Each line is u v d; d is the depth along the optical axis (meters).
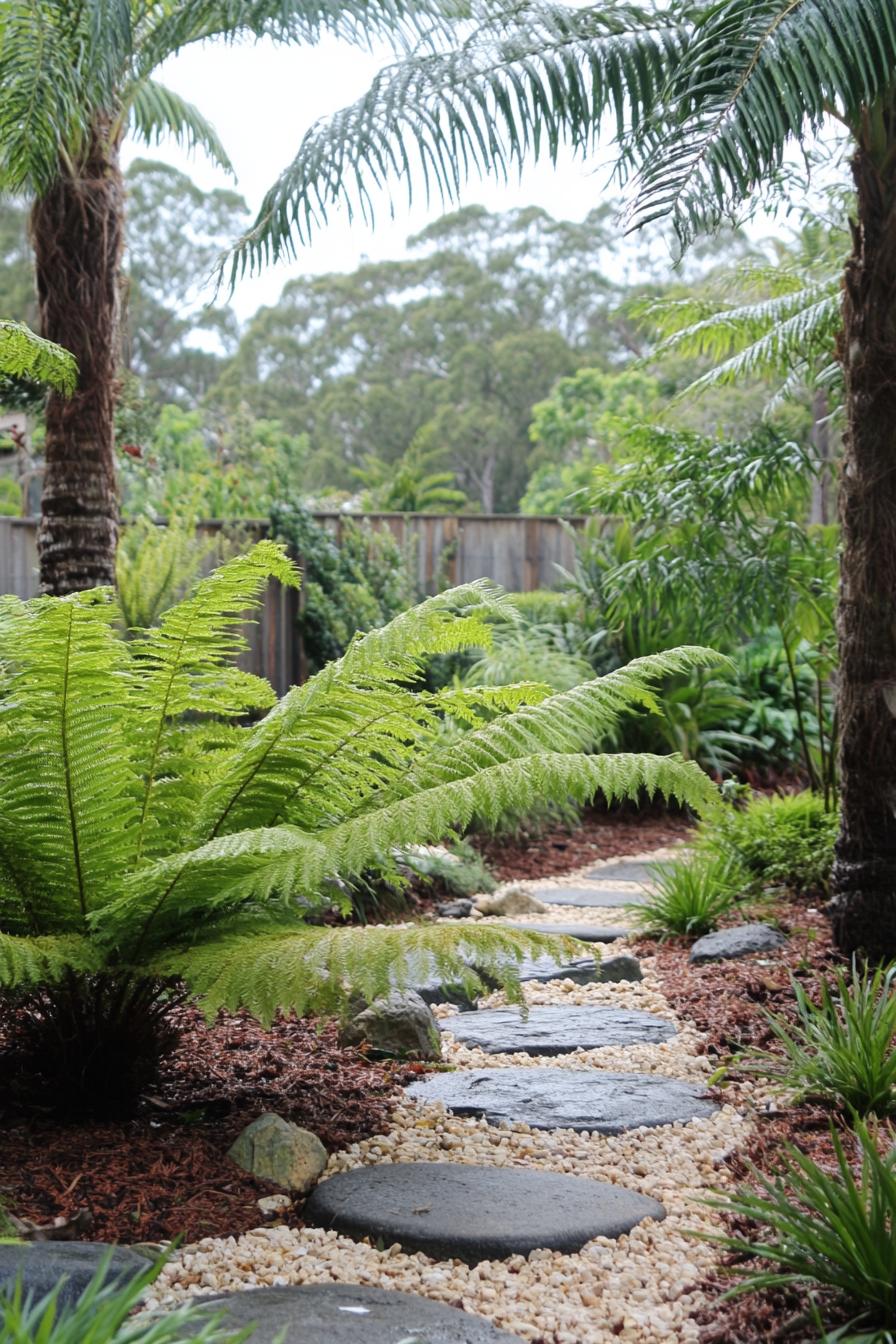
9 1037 3.47
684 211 3.82
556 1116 3.32
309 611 9.73
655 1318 2.29
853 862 4.60
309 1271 2.40
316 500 16.22
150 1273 1.83
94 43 4.95
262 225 4.79
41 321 5.58
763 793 9.03
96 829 3.04
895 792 4.50
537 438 26.11
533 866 7.55
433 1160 2.99
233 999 2.68
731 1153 3.08
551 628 9.73
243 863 2.96
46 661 2.85
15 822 2.98
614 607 7.26
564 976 4.91
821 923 5.37
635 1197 2.79
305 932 3.01
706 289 7.52
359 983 2.61
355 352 35.91
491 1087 3.54
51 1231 2.45
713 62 3.86
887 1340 2.07
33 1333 1.81
